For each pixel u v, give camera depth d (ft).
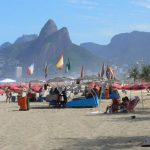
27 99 114.42
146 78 383.86
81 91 229.45
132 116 81.56
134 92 288.30
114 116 86.63
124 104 96.48
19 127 69.82
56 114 97.30
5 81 355.15
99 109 110.01
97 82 183.11
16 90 194.70
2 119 85.81
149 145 45.27
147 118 80.07
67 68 179.52
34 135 58.44
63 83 214.90
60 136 56.75
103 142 49.65
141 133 57.57
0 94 195.93
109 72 181.27
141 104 128.36
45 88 187.01
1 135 59.31
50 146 47.65
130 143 48.11
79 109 112.57
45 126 70.69
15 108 123.75
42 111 108.58
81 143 49.37
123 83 273.54
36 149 45.80
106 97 163.32
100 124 71.41
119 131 60.70
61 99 121.70
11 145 49.26
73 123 74.90
